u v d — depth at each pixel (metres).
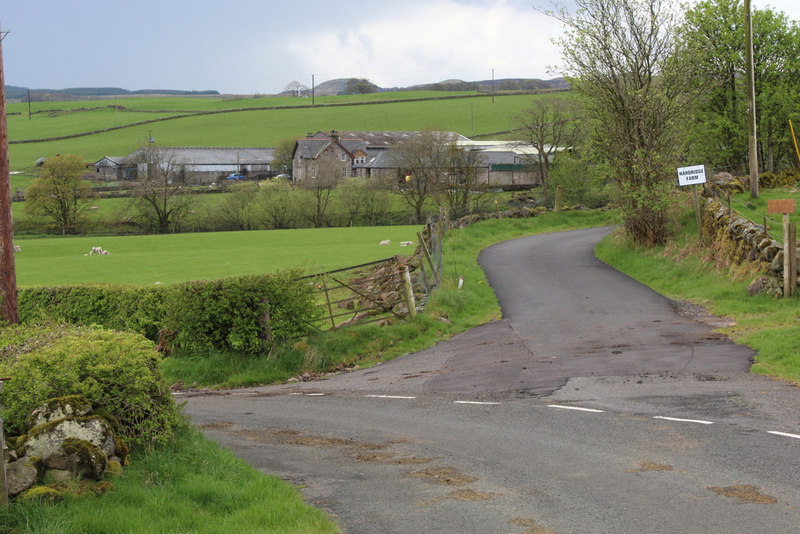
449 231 46.03
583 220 56.28
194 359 18.64
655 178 30.84
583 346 17.33
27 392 7.83
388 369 17.23
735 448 9.00
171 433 9.04
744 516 6.82
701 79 36.88
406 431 11.16
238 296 18.36
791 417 10.27
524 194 87.38
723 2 41.12
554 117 84.31
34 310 22.97
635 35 30.92
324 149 140.12
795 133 41.53
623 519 6.93
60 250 65.94
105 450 7.74
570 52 31.75
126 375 8.57
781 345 14.59
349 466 9.31
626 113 31.31
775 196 34.47
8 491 6.60
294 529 6.65
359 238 65.12
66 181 97.31
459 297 23.92
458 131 162.38
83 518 6.39
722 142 42.88
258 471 8.91
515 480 8.33
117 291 22.11
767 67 40.56
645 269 28.58
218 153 153.38
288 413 13.19
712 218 27.03
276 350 18.44
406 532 6.85
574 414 11.39
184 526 6.64
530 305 23.95
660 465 8.55
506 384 14.14
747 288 20.62
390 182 104.00
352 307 23.41
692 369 13.89
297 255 49.72
